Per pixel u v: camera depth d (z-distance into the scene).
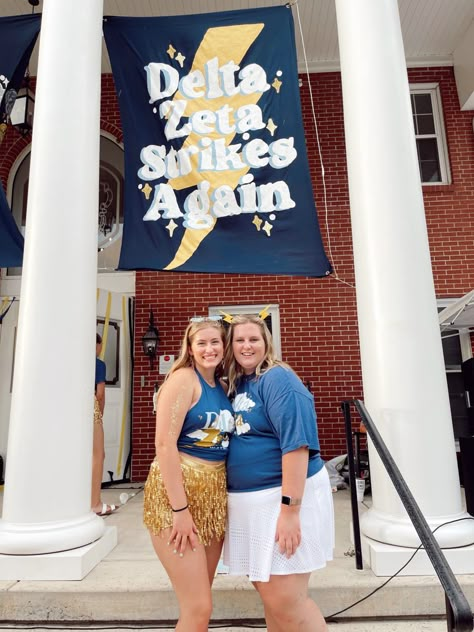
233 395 2.18
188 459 2.03
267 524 1.92
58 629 2.70
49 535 2.92
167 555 1.95
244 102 4.23
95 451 4.56
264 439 2.01
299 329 6.77
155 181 4.15
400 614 2.71
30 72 7.44
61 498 3.04
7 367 6.71
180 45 4.36
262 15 4.36
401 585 2.72
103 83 7.67
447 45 7.31
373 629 2.62
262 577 1.86
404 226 3.36
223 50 4.32
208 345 2.10
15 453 3.06
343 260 6.94
